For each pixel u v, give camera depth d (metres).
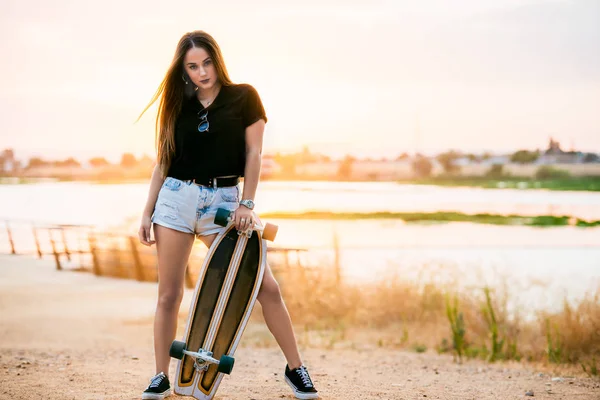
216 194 4.09
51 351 7.33
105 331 10.40
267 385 4.95
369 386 5.11
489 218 47.59
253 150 4.10
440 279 11.44
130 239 19.30
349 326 10.34
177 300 4.20
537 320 8.86
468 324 9.07
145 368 5.76
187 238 4.13
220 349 4.02
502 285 10.97
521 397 4.89
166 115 4.12
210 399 3.98
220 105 4.07
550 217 48.31
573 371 6.61
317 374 5.70
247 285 4.07
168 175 4.16
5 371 5.47
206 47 4.03
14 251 25.34
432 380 5.61
